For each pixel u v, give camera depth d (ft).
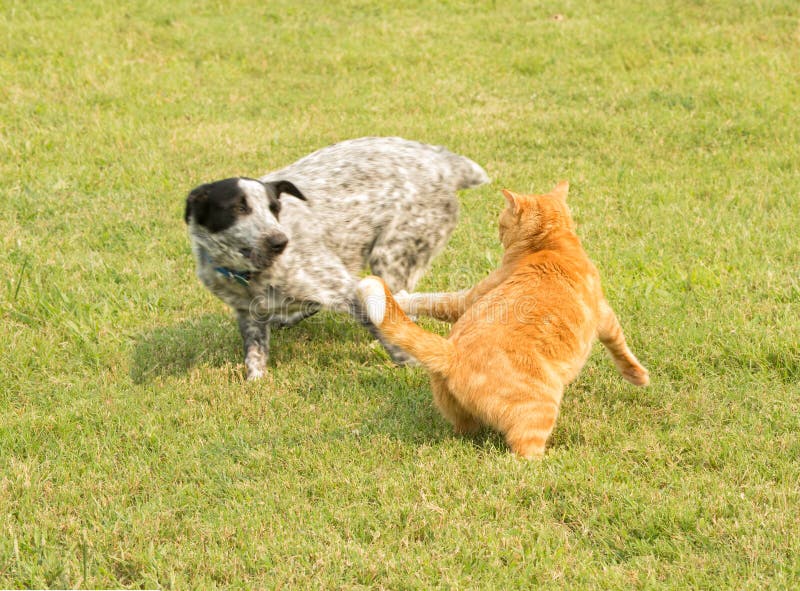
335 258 24.09
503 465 18.31
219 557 16.12
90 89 48.85
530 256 20.79
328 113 47.55
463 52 57.31
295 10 65.36
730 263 28.60
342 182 25.09
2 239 31.45
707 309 25.41
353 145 26.66
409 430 20.63
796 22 57.77
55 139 41.91
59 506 18.10
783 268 28.09
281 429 20.98
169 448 20.25
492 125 44.88
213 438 20.79
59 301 27.27
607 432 20.12
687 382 22.47
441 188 26.58
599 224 32.58
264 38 59.00
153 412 21.86
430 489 17.84
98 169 39.29
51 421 21.31
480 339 18.86
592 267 21.04
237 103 48.98
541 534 16.35
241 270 22.50
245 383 23.52
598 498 17.30
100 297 27.99
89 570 16.05
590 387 22.62
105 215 34.12
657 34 57.47
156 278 29.55
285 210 23.45
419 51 57.36
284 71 54.44
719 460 18.78
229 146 41.88
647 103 46.91
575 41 58.03
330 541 16.52
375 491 18.12
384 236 25.68
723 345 23.41
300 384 23.53
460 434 20.17
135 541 16.85
